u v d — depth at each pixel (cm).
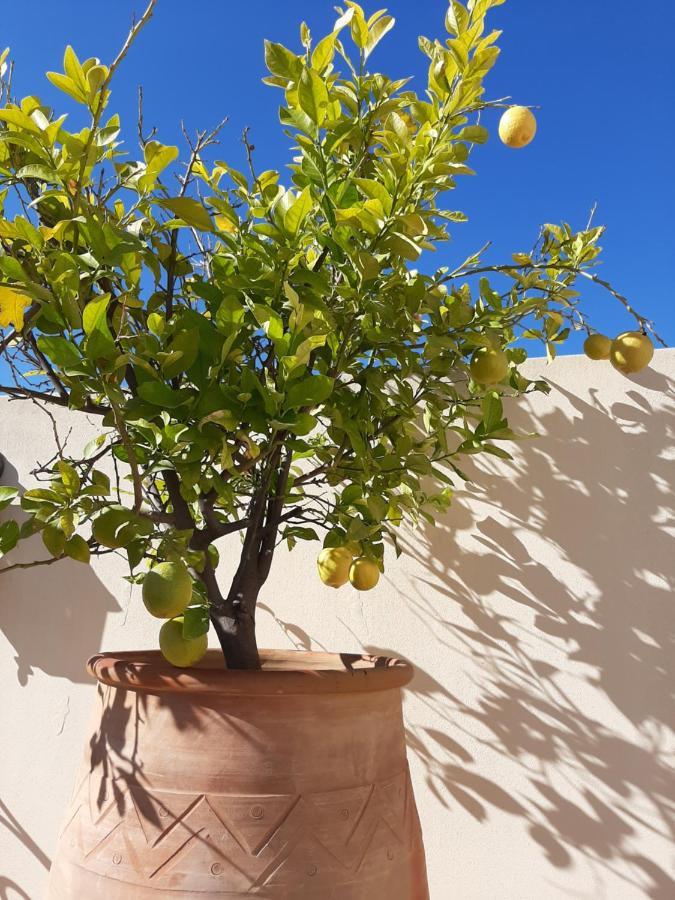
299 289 121
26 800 208
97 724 118
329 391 106
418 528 190
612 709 172
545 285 147
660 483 175
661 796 166
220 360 109
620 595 174
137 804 105
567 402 184
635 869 166
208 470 119
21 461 221
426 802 180
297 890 101
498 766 177
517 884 172
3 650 215
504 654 180
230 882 100
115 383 107
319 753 108
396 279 123
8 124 103
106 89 99
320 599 194
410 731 184
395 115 113
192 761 105
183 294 134
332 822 105
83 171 103
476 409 189
